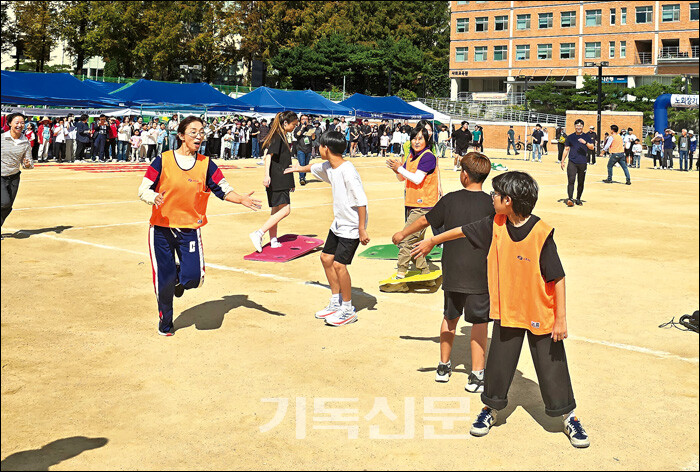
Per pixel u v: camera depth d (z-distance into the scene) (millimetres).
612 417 4242
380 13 83875
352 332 5961
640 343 5703
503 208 3938
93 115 33125
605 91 63781
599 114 44312
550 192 18734
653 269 8695
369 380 4824
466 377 4945
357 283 7875
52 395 4438
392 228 11977
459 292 4594
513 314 3957
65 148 26859
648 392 4645
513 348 4004
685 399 4531
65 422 4043
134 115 33062
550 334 3922
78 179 19734
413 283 7688
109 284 7438
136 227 11289
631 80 72188
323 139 6137
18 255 8836
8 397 4379
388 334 5918
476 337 4664
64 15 64562
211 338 5715
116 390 4555
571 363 5203
